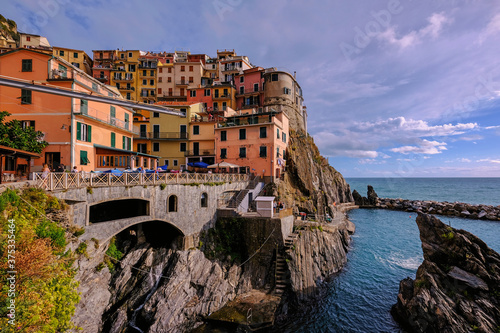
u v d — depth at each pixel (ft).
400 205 265.34
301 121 217.36
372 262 117.91
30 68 89.92
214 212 98.63
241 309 73.97
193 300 74.08
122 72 260.83
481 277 69.00
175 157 173.17
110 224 65.98
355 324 73.67
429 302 67.46
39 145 75.15
